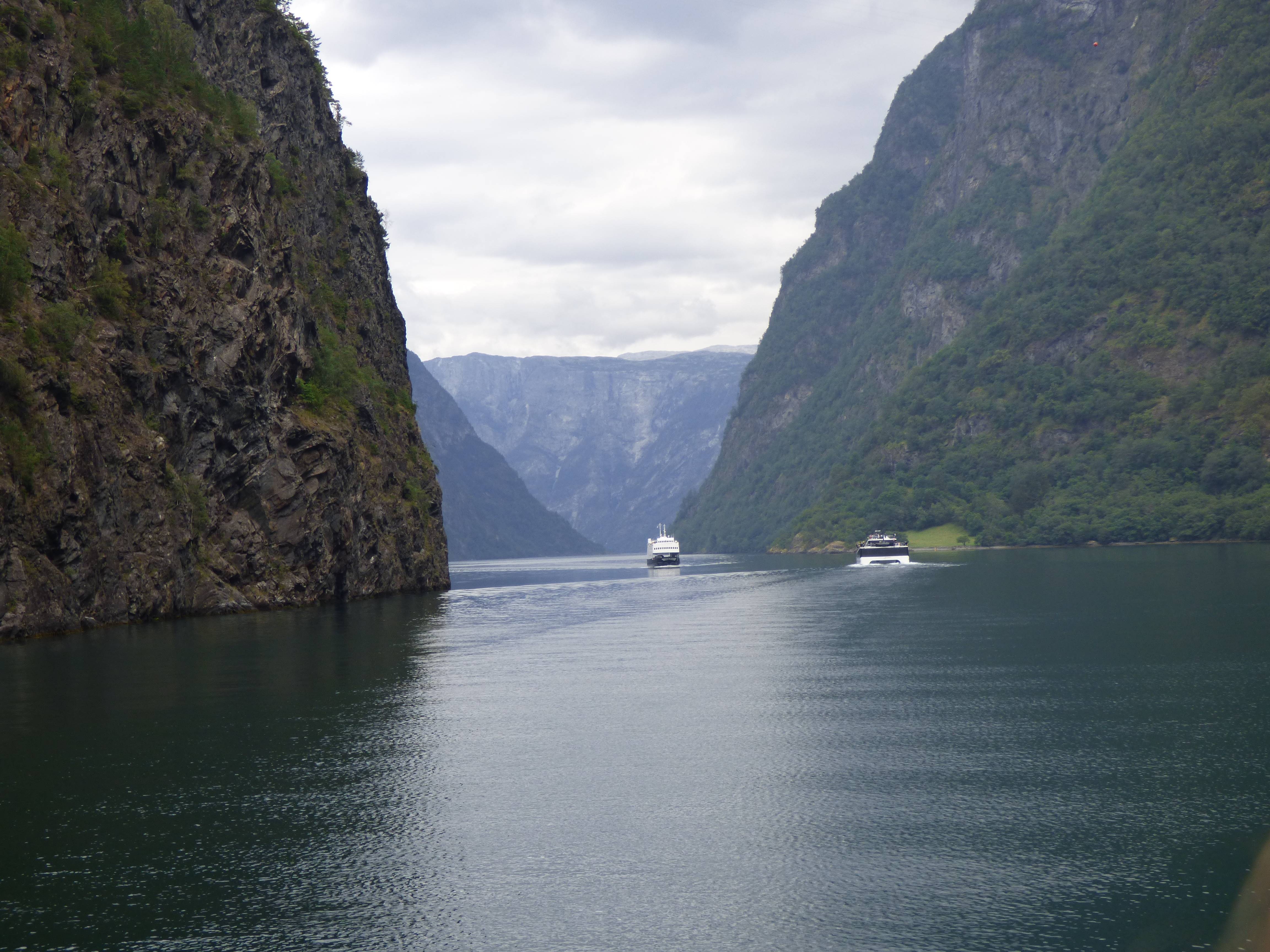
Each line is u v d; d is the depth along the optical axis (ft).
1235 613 224.12
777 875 65.10
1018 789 82.99
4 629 204.03
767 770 89.86
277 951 55.47
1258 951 53.98
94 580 233.96
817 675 146.41
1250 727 104.94
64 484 223.10
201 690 137.80
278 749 100.17
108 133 264.11
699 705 122.42
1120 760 92.17
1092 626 204.13
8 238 219.41
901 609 265.75
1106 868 65.77
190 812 79.36
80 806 81.35
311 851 70.23
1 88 232.53
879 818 75.92
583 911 60.08
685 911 59.82
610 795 82.48
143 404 264.11
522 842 71.46
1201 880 63.62
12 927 58.80
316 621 255.91
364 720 114.73
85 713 120.47
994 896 61.57
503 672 154.61
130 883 64.85
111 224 262.26
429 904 61.26
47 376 223.10
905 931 57.06
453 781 87.40
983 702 121.49
